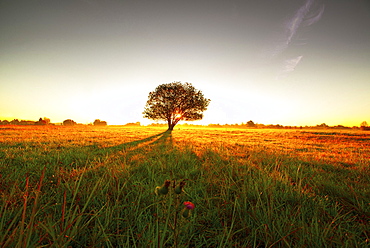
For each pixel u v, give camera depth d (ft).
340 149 30.55
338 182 11.78
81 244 5.32
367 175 13.51
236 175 12.27
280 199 8.73
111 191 9.08
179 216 6.39
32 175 10.96
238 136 55.88
